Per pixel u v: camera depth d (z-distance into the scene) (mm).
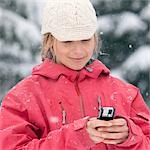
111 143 3111
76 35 3406
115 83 3686
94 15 3537
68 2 3494
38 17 10828
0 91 10484
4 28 10570
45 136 3428
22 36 10602
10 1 10758
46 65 3594
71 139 3164
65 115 3461
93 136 3092
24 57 10617
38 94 3516
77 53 3422
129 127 3184
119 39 11047
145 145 3291
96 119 3098
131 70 10992
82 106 3518
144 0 11281
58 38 3447
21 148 3301
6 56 10578
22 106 3469
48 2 3584
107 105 3564
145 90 11078
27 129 3391
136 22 11109
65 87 3539
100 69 3629
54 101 3500
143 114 3555
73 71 3557
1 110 3504
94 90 3588
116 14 11172
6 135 3350
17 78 10602
